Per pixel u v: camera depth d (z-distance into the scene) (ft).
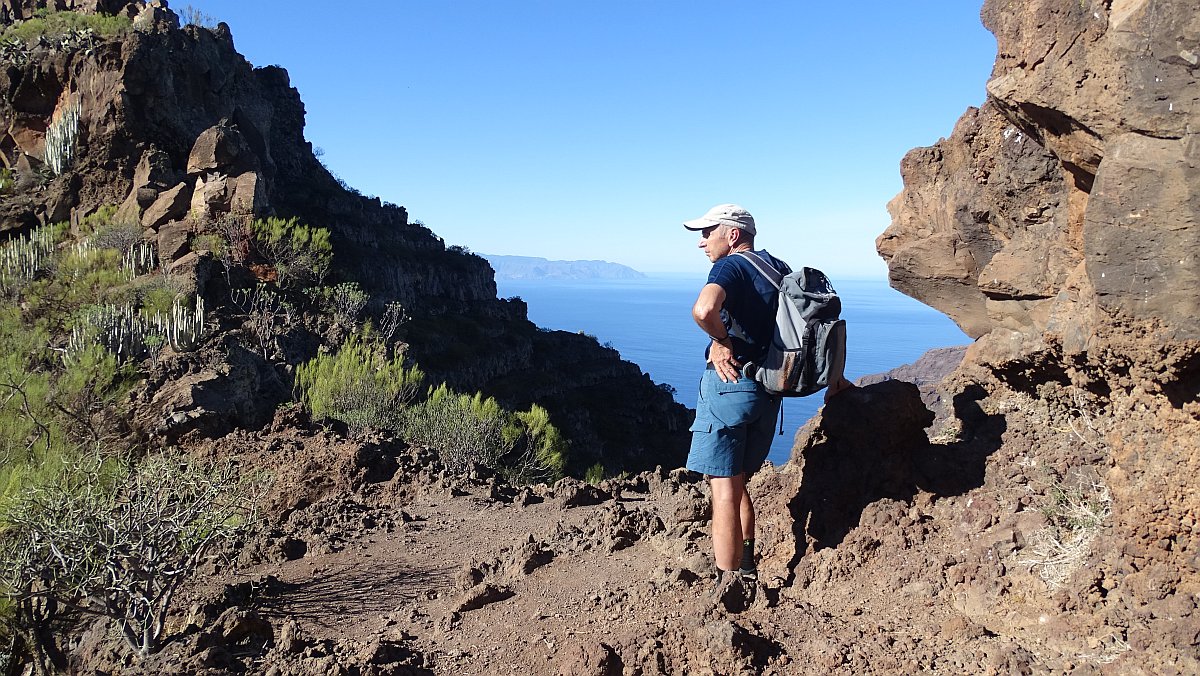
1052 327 10.54
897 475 12.00
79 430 31.73
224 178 75.51
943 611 9.82
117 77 84.58
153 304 49.83
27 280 57.72
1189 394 7.93
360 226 160.86
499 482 24.21
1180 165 7.54
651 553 14.10
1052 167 12.05
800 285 10.44
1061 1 8.84
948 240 15.66
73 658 14.71
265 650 12.07
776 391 10.44
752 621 10.11
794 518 12.46
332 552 17.81
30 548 15.03
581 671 9.59
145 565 13.84
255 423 38.60
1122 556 8.87
